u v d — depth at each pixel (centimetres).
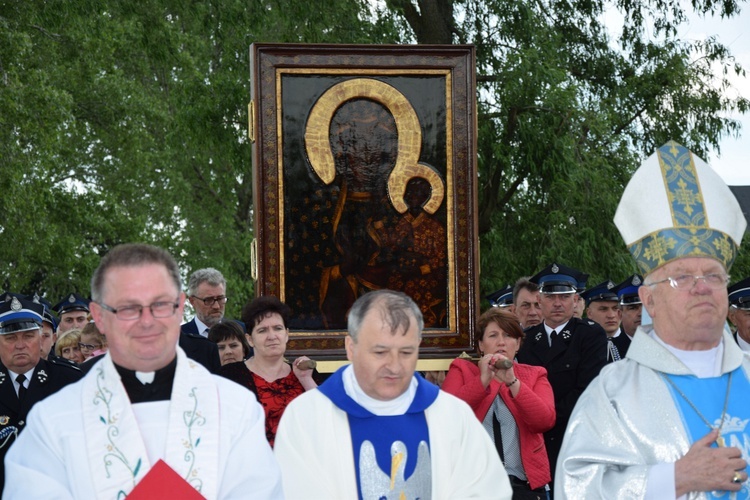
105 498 320
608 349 740
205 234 2577
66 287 2441
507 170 1508
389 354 379
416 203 735
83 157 2573
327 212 729
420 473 390
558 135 1488
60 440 325
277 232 722
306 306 723
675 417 373
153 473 318
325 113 728
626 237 401
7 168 1725
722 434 370
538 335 689
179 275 336
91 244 2494
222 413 338
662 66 1614
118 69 2405
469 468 392
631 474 360
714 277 378
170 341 329
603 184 1462
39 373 598
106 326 327
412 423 395
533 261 1528
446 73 736
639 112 1644
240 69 1536
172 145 1980
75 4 1561
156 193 2608
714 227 382
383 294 387
